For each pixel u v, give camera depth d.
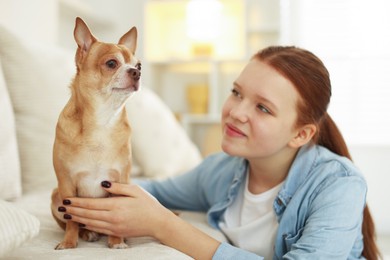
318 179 0.98
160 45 3.19
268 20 3.04
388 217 2.76
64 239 0.83
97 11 3.05
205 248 0.87
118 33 3.19
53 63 1.61
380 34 2.84
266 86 0.98
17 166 1.29
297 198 0.98
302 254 0.85
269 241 1.05
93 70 0.81
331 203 0.93
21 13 1.96
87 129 0.81
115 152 0.83
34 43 1.63
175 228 0.87
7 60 1.47
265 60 1.01
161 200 1.31
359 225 0.96
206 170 1.27
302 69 0.99
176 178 1.31
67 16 2.76
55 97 1.54
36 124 1.48
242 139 1.01
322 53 2.91
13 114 1.43
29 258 0.72
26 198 1.30
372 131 2.84
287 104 0.98
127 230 0.84
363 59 2.86
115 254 0.75
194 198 1.29
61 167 0.82
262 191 1.12
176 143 2.14
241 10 2.97
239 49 3.06
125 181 0.87
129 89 0.80
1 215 0.65
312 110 1.01
